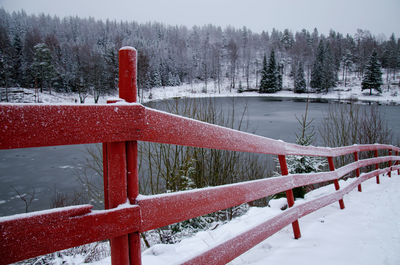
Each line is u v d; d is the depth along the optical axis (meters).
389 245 2.31
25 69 46.19
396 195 4.21
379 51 91.56
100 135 0.84
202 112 5.39
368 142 9.48
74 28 118.50
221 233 2.81
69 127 0.77
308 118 22.48
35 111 0.71
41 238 0.71
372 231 2.67
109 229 0.86
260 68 96.19
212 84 80.94
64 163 11.78
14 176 10.20
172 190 4.35
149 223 0.99
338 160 8.78
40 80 44.69
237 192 1.56
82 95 42.72
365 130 9.73
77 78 45.03
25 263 3.14
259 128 17.58
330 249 2.23
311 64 86.00
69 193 8.15
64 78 46.53
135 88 0.99
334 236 2.52
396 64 82.19
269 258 2.06
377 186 5.19
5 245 0.65
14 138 0.67
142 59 21.59
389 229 2.71
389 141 11.57
